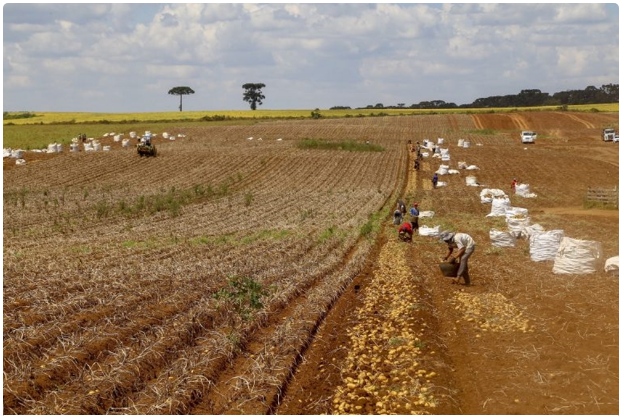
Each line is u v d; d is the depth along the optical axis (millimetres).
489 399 9477
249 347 11828
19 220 30297
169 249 21656
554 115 100688
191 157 62375
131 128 90562
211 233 27156
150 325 12117
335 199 42094
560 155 65750
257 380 10125
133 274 16266
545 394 9531
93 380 9594
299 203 39969
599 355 11062
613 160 62375
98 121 107375
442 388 9891
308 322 13164
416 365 10852
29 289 14133
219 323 12891
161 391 9484
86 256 19672
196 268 17672
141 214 33656
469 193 46688
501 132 87812
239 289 14109
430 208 39875
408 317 13766
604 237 26047
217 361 10734
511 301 15172
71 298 13352
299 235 26109
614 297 14875
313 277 17797
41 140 77562
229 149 68438
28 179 49312
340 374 10688
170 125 97625
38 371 9664
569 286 16250
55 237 25266
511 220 26766
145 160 60094
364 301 15672
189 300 13945
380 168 58438
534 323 13172
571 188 49156
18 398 8875
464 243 17297
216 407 9352
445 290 16719
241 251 21469
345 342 12492
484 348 11836
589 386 9758
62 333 11234
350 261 20953
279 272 17938
